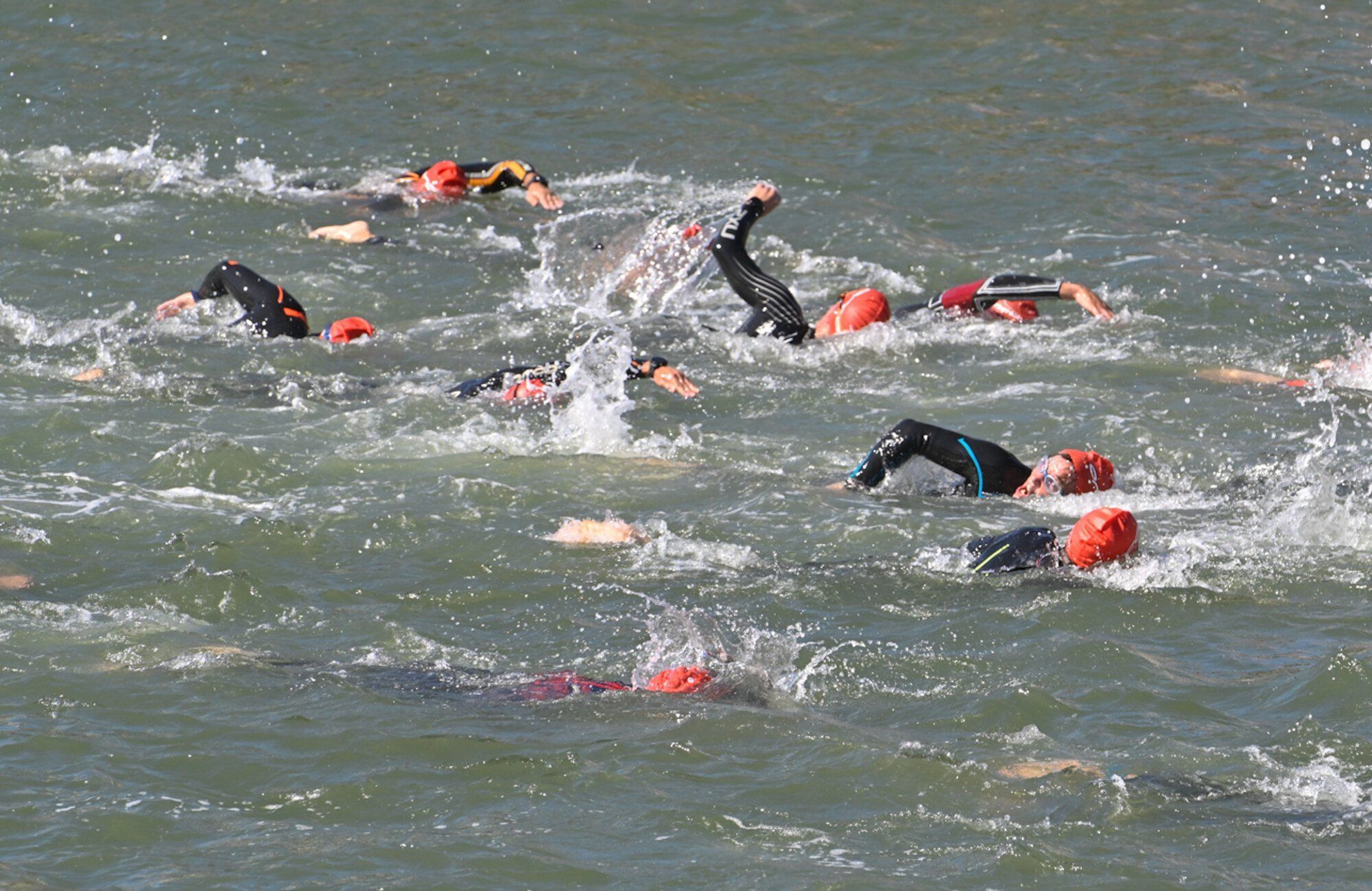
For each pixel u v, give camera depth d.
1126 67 76.38
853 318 47.34
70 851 20.23
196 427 38.94
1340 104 71.19
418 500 34.53
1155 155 65.81
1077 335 47.88
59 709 24.23
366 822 21.19
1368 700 24.64
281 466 36.25
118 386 41.81
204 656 26.44
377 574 30.59
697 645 27.44
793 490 35.62
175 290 50.53
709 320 50.06
